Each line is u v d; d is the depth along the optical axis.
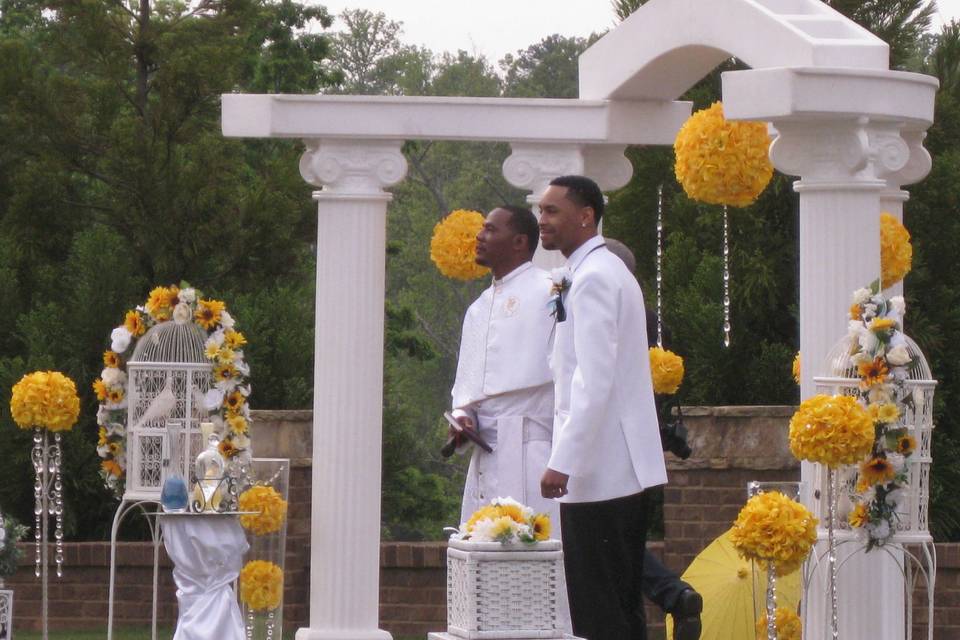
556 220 8.66
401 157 11.85
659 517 18.84
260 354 19.38
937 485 16.31
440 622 14.77
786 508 8.91
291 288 20.58
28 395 11.11
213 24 20.77
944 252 17.59
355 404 11.70
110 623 11.20
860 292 9.55
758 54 10.77
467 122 12.00
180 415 11.28
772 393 17.45
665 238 18.81
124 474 11.55
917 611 13.87
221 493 9.93
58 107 19.86
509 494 10.68
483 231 11.02
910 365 9.49
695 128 11.19
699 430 14.48
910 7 18.67
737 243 17.98
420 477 29.69
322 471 11.71
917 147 11.44
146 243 19.86
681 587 10.64
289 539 15.05
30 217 19.84
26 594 15.42
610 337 8.37
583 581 8.56
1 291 19.11
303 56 27.88
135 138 19.61
